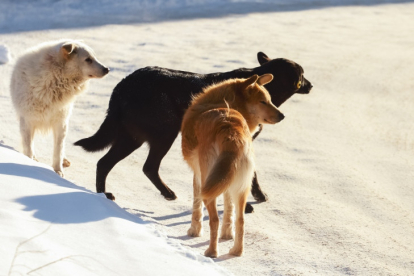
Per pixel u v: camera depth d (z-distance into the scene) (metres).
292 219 7.41
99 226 5.02
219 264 5.66
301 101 13.96
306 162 9.99
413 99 14.40
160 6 24.77
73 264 4.11
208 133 5.79
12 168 5.97
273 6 25.89
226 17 23.08
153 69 8.10
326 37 20.52
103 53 16.70
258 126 7.61
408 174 9.62
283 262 5.86
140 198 7.94
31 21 20.69
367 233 7.02
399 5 27.19
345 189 8.73
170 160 9.81
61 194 5.48
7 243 4.08
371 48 19.27
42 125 8.19
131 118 7.92
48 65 7.81
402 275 5.82
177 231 6.71
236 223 5.89
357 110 13.48
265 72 8.70
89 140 7.95
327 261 6.01
